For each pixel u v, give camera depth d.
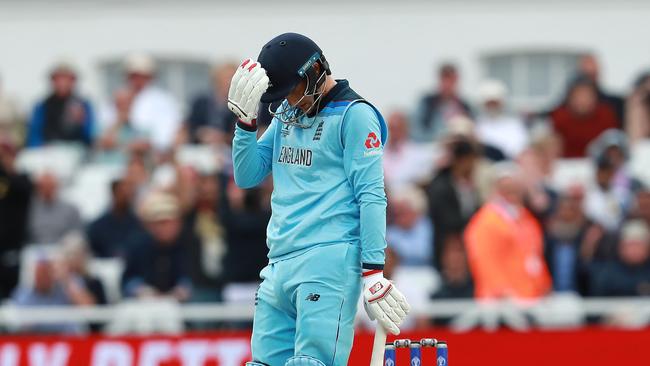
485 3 67.88
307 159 24.77
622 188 51.19
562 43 67.81
